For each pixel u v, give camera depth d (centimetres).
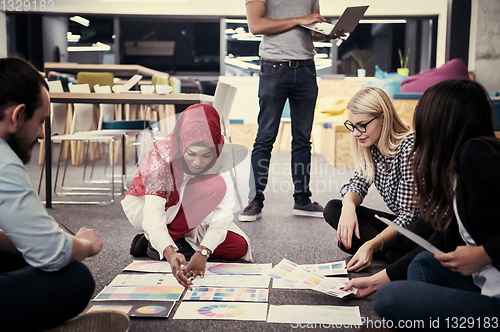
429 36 771
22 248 83
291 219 244
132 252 169
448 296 82
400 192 143
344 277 142
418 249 117
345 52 832
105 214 256
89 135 322
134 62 879
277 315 114
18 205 81
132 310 115
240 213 240
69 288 90
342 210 153
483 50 662
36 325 88
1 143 83
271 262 163
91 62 866
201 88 839
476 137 85
